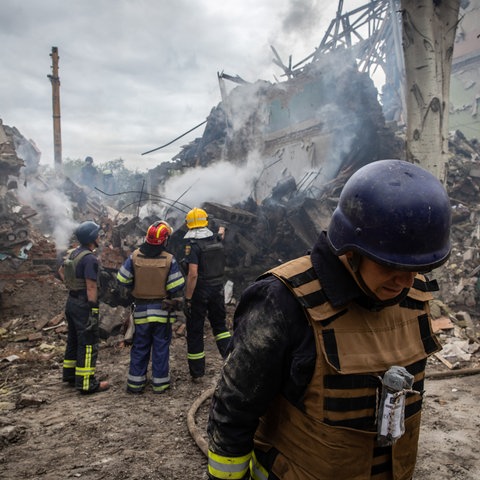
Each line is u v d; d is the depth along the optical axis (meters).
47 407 3.96
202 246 4.58
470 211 9.84
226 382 1.15
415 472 2.88
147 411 3.83
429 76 6.21
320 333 1.06
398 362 1.15
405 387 1.07
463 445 3.20
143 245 4.32
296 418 1.12
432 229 1.02
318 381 1.06
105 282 6.77
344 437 1.07
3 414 3.80
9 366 5.17
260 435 1.25
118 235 8.12
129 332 5.95
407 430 1.20
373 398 1.09
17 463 2.98
